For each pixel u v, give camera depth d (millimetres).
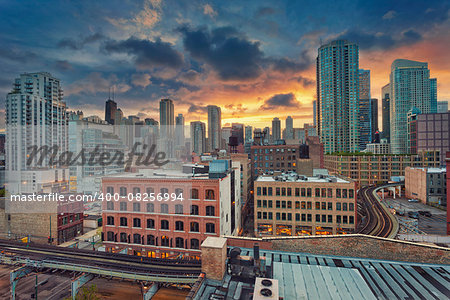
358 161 130750
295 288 16688
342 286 16984
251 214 83438
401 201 97125
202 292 16500
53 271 33469
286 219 58125
